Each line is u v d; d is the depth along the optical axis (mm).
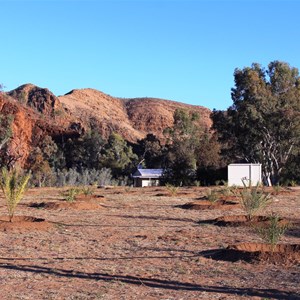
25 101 141375
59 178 68625
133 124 173625
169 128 94125
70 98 166250
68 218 18688
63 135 104938
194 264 10211
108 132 147000
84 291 7980
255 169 47750
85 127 136125
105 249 12000
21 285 8398
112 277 9000
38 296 7656
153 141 108500
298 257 10312
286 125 56062
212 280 8805
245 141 59625
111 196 32094
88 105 170000
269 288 8203
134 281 8711
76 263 10289
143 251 11742
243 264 10141
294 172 58469
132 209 22578
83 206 22656
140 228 15891
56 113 132750
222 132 62094
